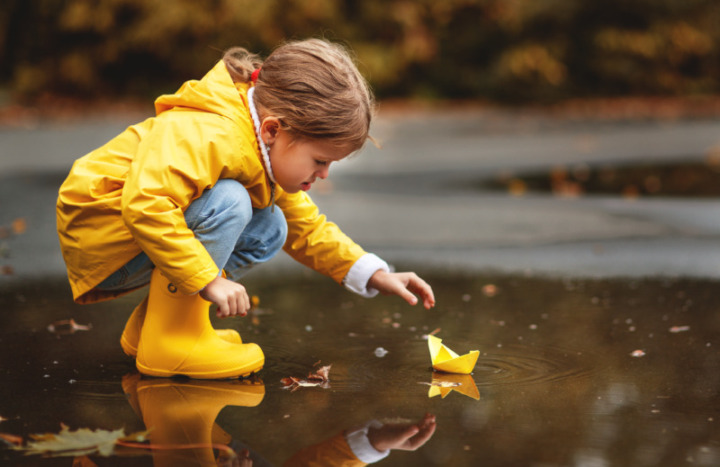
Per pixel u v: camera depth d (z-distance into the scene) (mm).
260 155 1695
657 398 1583
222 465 1240
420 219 4129
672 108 11430
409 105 11094
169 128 1630
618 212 4270
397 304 2459
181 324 1715
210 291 1599
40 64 10922
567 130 9008
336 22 10781
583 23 12172
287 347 1976
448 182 5629
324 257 1936
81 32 10781
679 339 2043
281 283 2770
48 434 1359
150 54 10891
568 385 1670
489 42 11906
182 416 1472
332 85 1645
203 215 1646
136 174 1596
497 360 1863
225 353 1725
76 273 1740
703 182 5484
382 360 1864
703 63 12984
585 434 1388
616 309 2377
